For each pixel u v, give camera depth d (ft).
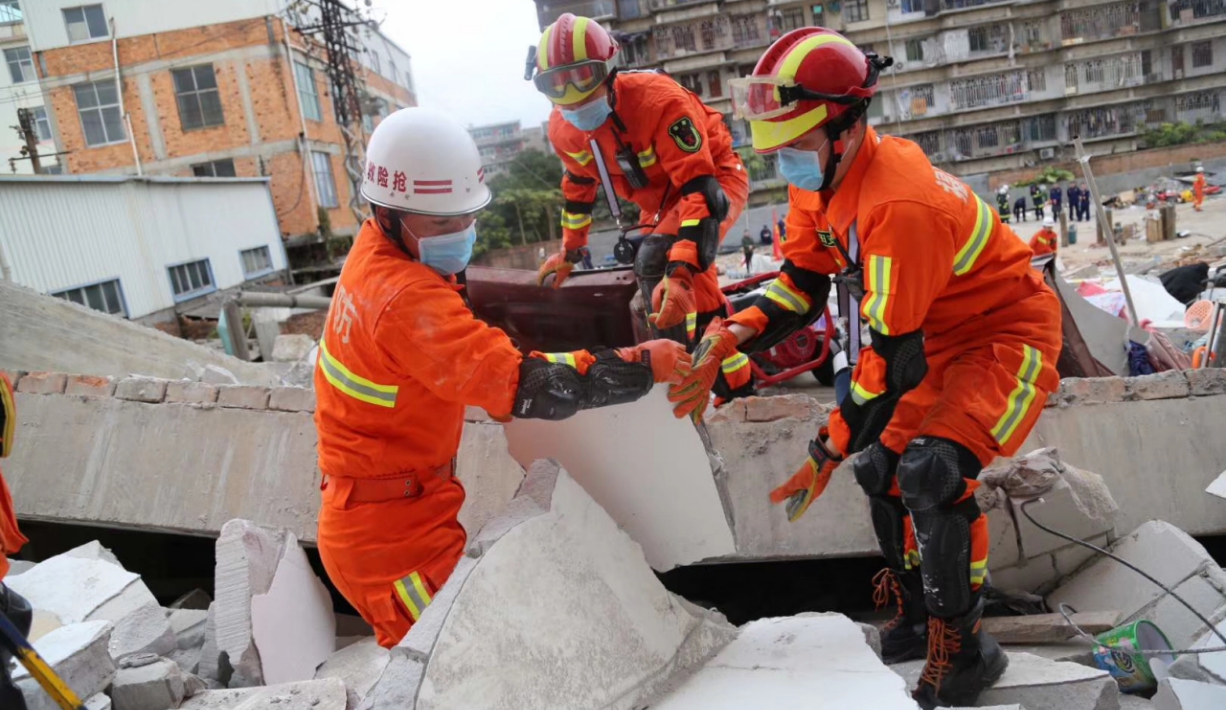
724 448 12.82
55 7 95.96
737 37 142.00
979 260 8.96
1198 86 142.41
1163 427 12.75
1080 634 10.19
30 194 57.77
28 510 14.90
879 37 143.84
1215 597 10.18
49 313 20.81
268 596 10.94
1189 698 8.06
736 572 15.03
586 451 8.54
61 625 10.16
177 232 73.77
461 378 7.40
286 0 100.83
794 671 7.72
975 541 8.90
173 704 8.84
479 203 7.90
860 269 9.18
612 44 12.72
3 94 104.27
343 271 8.14
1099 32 142.51
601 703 7.10
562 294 16.33
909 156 8.68
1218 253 55.57
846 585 14.57
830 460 9.52
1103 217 20.74
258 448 14.40
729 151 14.64
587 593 7.45
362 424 8.23
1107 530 11.78
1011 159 147.02
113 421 15.05
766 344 10.37
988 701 8.96
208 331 69.56
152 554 17.89
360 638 12.50
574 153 14.47
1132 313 20.84
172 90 98.63
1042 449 12.18
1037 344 8.98
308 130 103.91
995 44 144.25
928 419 8.91
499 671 6.53
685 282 12.39
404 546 8.40
